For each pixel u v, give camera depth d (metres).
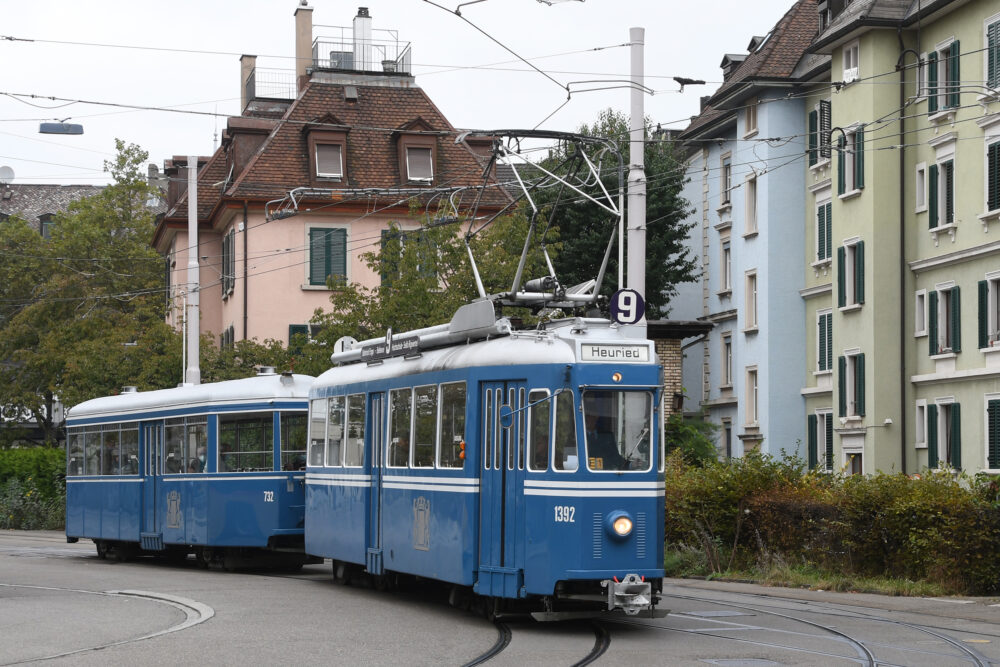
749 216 44.56
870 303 35.72
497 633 14.98
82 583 21.55
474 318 17.03
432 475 17.36
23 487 45.56
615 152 22.22
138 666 12.24
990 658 12.80
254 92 59.03
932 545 19.56
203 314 53.34
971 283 32.88
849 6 38.34
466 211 36.69
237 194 47.06
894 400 35.50
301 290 47.56
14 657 12.84
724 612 17.02
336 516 20.67
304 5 58.41
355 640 14.20
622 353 15.51
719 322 47.06
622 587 14.95
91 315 55.22
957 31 33.47
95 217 61.62
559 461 15.17
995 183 31.77
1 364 60.59
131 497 27.34
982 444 32.16
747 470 23.67
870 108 35.75
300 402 24.14
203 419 25.06
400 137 48.44
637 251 21.88
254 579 22.48
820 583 20.44
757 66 42.62
